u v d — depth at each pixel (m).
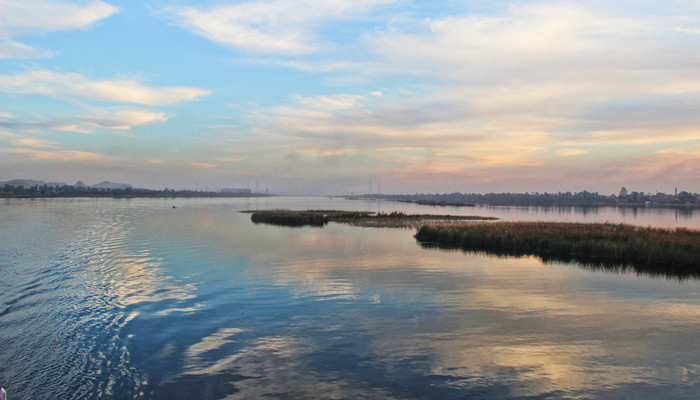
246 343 10.74
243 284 17.89
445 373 8.95
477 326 12.22
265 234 41.50
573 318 13.08
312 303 14.75
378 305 14.52
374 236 40.38
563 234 32.50
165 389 8.17
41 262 23.31
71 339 11.00
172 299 15.27
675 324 12.53
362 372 8.98
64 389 8.22
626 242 27.95
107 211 84.62
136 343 10.73
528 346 10.60
